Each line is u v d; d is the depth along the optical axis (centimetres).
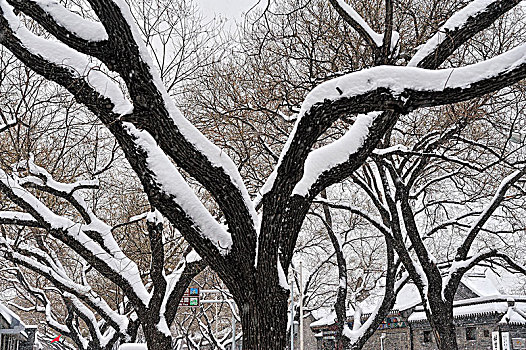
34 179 1088
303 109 617
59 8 600
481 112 1305
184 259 1330
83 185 1112
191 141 624
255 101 1273
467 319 3094
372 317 1823
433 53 685
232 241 654
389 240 1666
